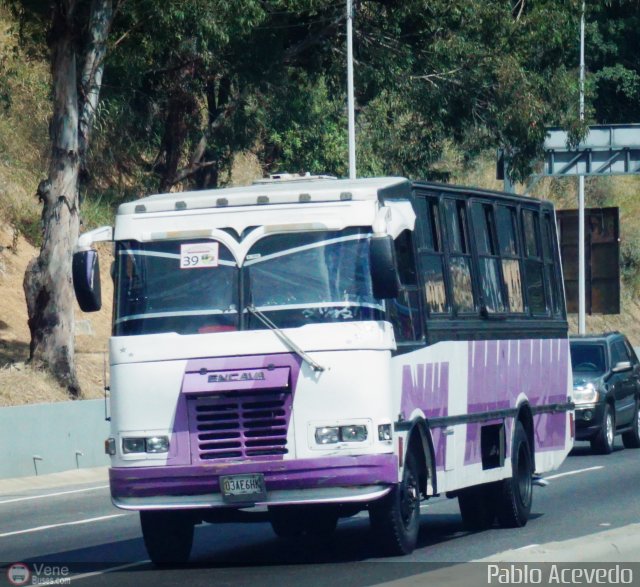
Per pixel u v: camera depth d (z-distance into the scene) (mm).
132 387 25922
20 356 68438
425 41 81062
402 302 27328
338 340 25312
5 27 88062
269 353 25469
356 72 80812
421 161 88125
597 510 36281
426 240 29297
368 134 95438
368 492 25031
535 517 35312
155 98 80062
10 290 75938
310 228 26125
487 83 81125
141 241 26734
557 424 38031
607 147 93625
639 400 62656
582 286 102938
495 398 32625
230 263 26234
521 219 36062
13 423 50656
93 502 44156
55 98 61219
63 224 61688
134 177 85875
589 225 104938
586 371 59125
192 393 25500
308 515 27000
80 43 63375
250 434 25406
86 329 75688
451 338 29875
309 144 94875
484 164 131500
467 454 30500
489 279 33094
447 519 36094
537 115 81438
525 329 35469
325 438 25141
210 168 82125
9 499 45844
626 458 54969
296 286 25906
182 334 25922
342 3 77688
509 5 81312
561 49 84312
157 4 64562
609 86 148625
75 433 53875
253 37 75562
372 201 26141
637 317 126500
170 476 25469
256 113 80625
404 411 26672
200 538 33219
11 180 81375
